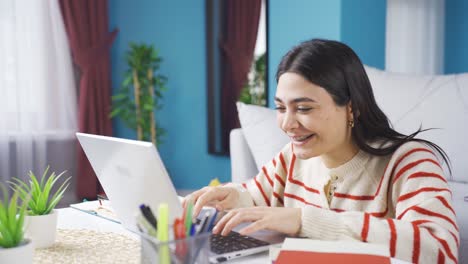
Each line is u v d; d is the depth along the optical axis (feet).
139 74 13.43
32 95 12.28
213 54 13.84
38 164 12.39
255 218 3.13
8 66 11.84
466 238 5.87
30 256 2.56
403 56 15.19
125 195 3.13
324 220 3.11
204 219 2.44
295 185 4.33
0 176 11.85
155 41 14.16
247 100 12.80
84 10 12.77
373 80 8.40
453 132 7.50
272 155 7.87
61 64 12.65
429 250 2.92
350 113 3.65
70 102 12.90
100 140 3.00
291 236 3.37
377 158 3.79
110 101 13.47
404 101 7.96
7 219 2.53
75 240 3.30
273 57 11.48
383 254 2.47
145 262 2.24
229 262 2.81
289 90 3.37
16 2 11.88
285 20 11.16
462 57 16.26
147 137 13.96
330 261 2.39
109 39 13.30
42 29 12.34
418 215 3.16
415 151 3.61
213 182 8.61
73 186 13.12
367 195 3.79
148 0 14.03
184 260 2.15
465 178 7.44
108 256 2.95
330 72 3.35
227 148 13.88
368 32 10.93
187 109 14.42
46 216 3.13
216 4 13.58
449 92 7.73
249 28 12.67
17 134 12.05
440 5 16.05
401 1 14.96
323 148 3.49
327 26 10.28
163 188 2.69
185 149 14.52
